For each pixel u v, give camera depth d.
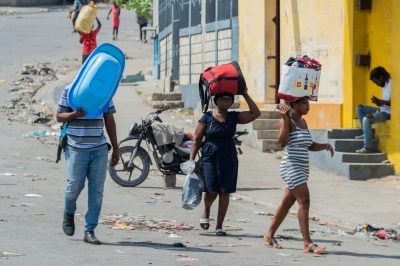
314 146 14.37
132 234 15.38
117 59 13.95
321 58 27.28
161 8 42.56
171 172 21.67
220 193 15.76
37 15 76.06
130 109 35.38
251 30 31.39
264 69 30.44
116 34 60.78
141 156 21.98
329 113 26.69
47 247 13.46
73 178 13.99
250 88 31.58
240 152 20.84
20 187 20.58
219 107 15.72
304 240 14.38
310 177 24.09
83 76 13.77
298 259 13.62
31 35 61.16
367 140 24.31
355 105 25.77
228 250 14.18
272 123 28.08
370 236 16.81
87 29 40.72
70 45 56.38
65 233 14.39
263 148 27.44
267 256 13.75
